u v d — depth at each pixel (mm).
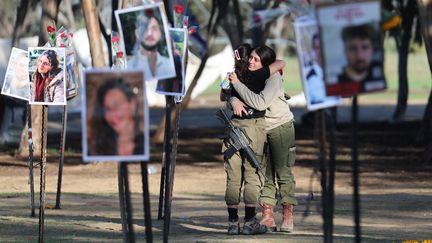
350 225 25031
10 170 46531
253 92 22094
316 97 13859
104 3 76875
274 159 22984
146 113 12883
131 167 47031
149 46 14461
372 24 12742
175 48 17547
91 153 12844
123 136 12844
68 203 31203
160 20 14383
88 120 12844
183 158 55094
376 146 63594
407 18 82312
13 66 25859
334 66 12789
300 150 60656
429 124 65125
